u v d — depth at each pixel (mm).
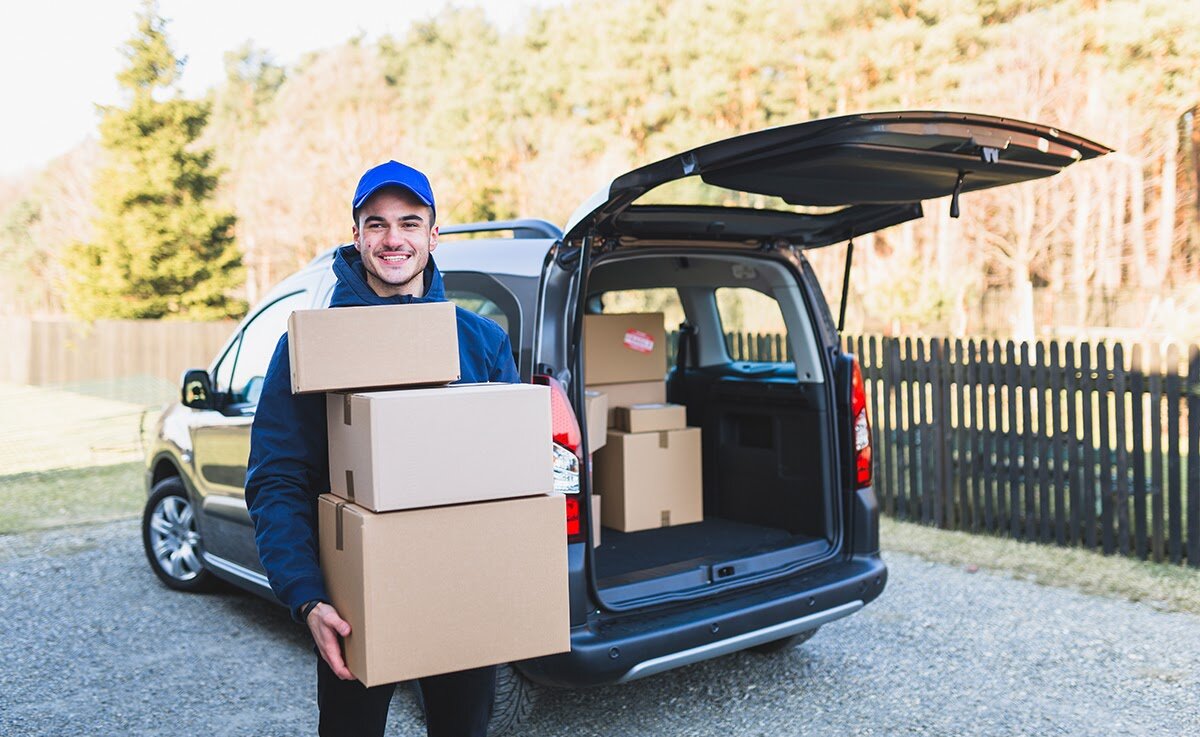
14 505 8422
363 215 2236
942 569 5758
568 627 2051
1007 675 4133
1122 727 3613
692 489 4727
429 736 2312
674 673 4262
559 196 25859
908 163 3166
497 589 1977
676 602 3516
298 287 4598
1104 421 5973
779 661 4367
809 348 4254
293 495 2096
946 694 3957
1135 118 18984
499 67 31094
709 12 25906
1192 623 4699
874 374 7273
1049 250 20953
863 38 22828
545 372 3346
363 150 32156
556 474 3242
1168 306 15422
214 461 4957
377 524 1867
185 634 4879
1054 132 3205
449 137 30031
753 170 3182
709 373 4949
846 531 4141
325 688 2162
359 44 37281
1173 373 5668
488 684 2260
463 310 2400
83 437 12875
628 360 4785
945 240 20984
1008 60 19875
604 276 4691
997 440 6500
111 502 8531
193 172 24375
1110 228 20719
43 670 4406
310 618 1989
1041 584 5402
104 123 24125
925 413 6914
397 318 2037
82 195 35906
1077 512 6129
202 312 23734
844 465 4168
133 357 19391
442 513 1927
